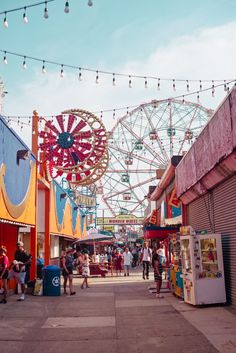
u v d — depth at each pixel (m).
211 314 10.09
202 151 13.39
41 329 8.92
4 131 12.03
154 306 11.82
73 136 19.89
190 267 11.59
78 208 36.28
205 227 14.69
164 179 24.77
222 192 12.38
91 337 8.11
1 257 12.71
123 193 67.25
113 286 18.12
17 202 13.72
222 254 11.67
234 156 10.16
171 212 24.41
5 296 12.80
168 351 6.90
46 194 20.17
